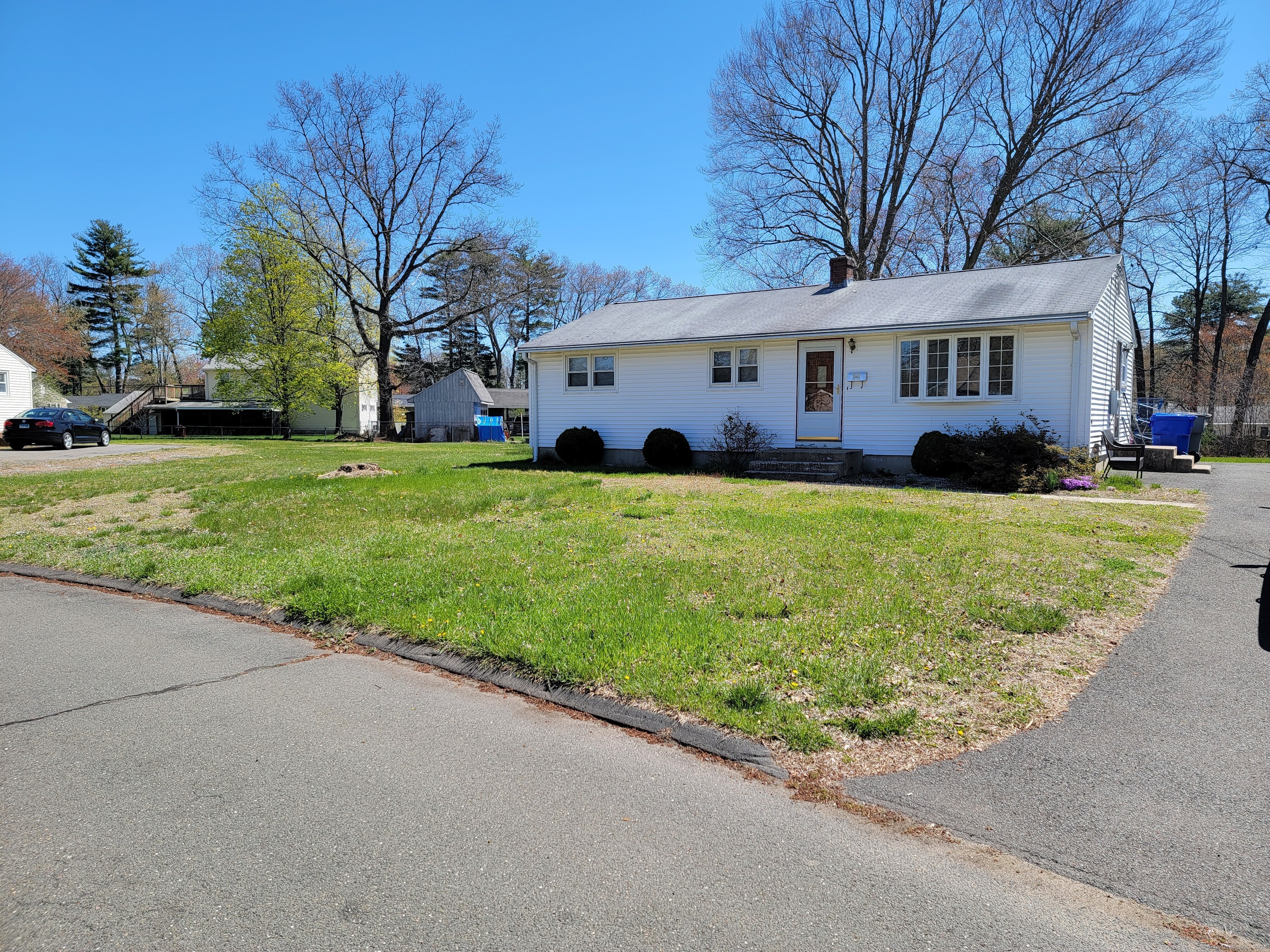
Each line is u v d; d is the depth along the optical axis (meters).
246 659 4.95
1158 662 4.43
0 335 43.12
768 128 30.50
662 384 17.95
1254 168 27.86
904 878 2.57
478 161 36.28
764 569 6.59
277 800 3.13
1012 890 2.50
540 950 2.23
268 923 2.36
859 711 3.81
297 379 38.94
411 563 6.96
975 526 8.71
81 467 19.00
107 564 7.48
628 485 13.83
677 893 2.50
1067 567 6.61
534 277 55.16
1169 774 3.20
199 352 43.00
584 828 2.90
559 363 19.36
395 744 3.67
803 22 28.95
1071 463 12.74
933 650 4.59
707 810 3.04
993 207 28.59
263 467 18.81
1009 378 13.94
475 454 24.98
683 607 5.42
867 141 29.80
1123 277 17.17
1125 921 2.34
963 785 3.16
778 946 2.23
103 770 3.40
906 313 15.03
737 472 15.80
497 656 4.63
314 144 35.16
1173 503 10.75
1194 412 30.88
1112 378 16.20
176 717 4.00
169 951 2.23
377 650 5.07
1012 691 4.03
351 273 40.38
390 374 47.22
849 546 7.56
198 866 2.67
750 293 20.06
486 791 3.20
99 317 58.94
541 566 6.77
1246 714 3.73
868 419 15.48
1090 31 25.67
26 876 2.61
